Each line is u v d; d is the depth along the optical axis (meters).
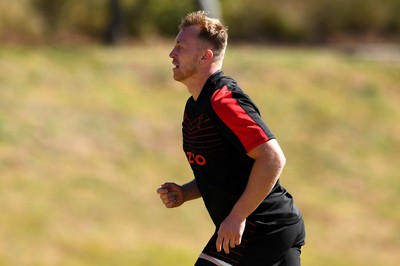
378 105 81.69
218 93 16.31
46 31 87.81
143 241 47.16
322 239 54.34
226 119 16.12
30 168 53.47
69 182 52.88
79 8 90.94
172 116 69.69
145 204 52.62
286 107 76.06
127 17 92.12
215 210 17.16
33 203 48.69
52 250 44.03
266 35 101.62
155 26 94.31
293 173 65.06
